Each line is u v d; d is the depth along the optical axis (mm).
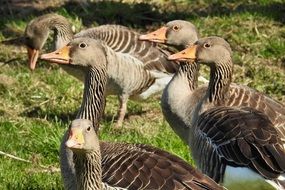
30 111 16672
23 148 14742
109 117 16562
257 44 19156
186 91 14375
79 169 10320
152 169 10289
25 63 18953
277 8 20875
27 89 17609
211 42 13258
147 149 10820
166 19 20734
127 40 16391
